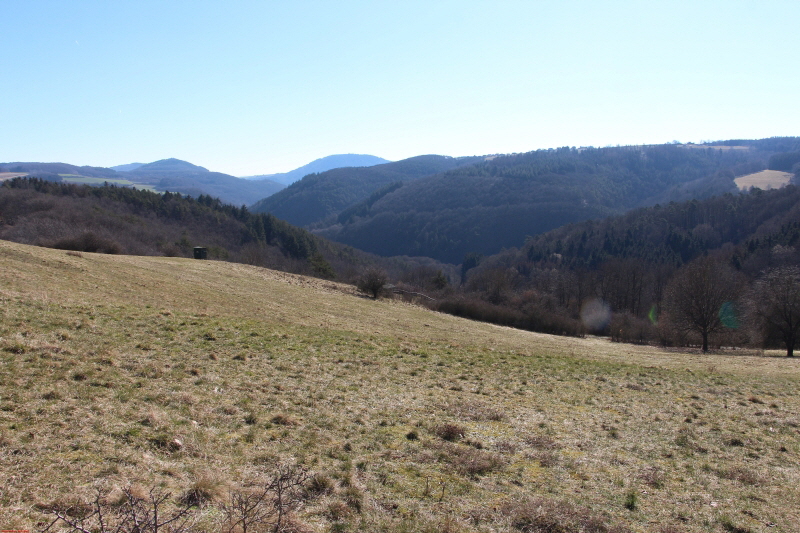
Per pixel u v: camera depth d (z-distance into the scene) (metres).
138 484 5.93
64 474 5.98
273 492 6.33
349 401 11.80
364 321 32.78
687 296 44.84
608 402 14.71
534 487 7.82
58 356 10.85
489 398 13.91
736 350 44.56
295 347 17.62
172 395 9.81
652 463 9.45
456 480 7.76
